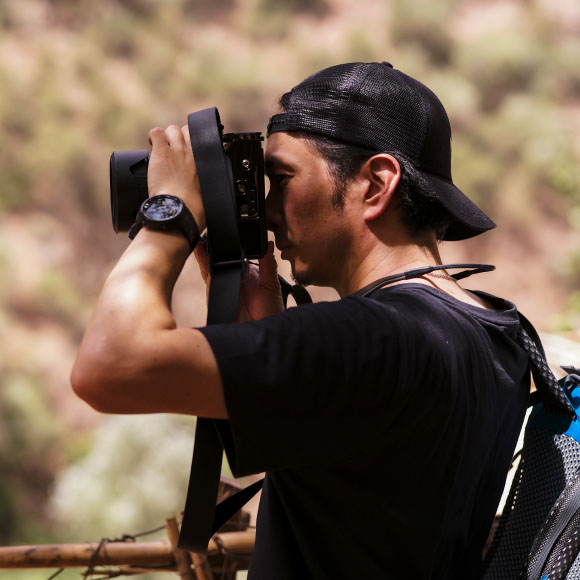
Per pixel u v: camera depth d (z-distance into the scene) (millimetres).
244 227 2646
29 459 38094
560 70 63500
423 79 61312
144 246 2381
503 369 2555
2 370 42812
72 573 22016
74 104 56906
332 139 2637
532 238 53406
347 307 2295
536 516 2664
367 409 2217
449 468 2365
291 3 66125
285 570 2492
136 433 22578
